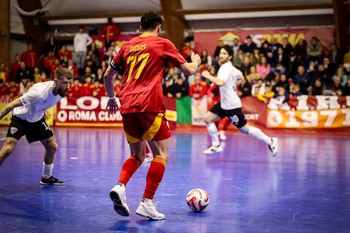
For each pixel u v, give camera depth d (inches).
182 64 176.2
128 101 176.7
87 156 358.6
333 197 224.2
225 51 344.5
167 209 195.9
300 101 607.2
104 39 795.4
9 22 786.8
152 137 177.6
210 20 799.1
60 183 245.1
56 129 631.2
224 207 200.2
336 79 605.9
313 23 749.9
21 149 396.8
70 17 832.3
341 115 592.4
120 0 813.2
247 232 162.7
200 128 645.3
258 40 756.6
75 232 159.3
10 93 705.0
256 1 756.0
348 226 172.4
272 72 656.4
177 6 780.6
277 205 205.5
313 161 348.5
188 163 330.0
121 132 595.8
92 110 672.4
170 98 653.9
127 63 181.9
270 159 357.7
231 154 386.6
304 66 652.7
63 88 218.4
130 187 240.8
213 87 540.7
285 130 613.9
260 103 621.6
